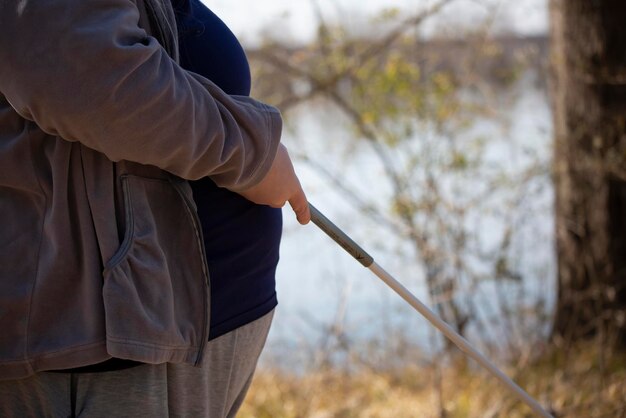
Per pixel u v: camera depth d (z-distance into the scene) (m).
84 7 1.21
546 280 5.69
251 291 1.54
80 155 1.32
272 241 1.59
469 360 5.24
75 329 1.32
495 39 6.21
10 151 1.32
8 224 1.34
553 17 5.66
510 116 5.93
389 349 5.36
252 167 1.41
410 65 5.97
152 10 1.37
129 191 1.34
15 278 1.33
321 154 6.21
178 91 1.27
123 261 1.31
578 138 5.52
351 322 5.49
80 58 1.19
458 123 5.83
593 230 5.57
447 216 5.52
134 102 1.22
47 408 1.38
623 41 5.29
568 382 4.67
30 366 1.32
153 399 1.38
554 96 5.69
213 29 1.59
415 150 5.67
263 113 1.42
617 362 5.04
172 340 1.33
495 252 5.49
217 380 1.50
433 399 4.59
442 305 5.37
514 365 5.03
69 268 1.32
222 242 1.48
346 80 6.16
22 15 1.19
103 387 1.36
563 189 5.65
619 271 5.49
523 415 4.21
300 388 4.80
